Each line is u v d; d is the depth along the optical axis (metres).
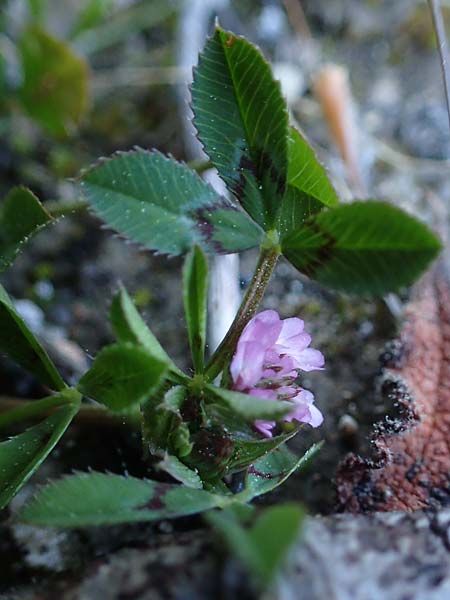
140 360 0.07
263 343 0.07
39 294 0.11
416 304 0.09
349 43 0.13
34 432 0.08
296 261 0.07
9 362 0.10
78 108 0.11
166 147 0.12
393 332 0.10
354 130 0.11
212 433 0.07
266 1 0.13
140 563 0.06
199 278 0.07
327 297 0.10
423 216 0.11
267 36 0.12
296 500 0.09
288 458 0.08
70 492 0.07
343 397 0.09
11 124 0.12
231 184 0.08
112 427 0.09
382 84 0.12
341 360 0.10
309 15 0.13
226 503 0.07
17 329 0.08
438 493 0.08
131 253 0.11
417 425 0.08
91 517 0.06
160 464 0.07
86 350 0.10
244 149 0.08
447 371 0.09
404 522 0.07
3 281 0.11
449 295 0.09
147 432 0.07
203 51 0.07
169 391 0.07
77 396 0.08
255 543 0.05
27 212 0.08
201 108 0.08
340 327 0.10
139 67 0.12
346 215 0.07
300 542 0.06
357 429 0.09
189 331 0.07
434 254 0.06
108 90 0.12
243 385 0.07
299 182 0.08
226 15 0.12
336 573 0.06
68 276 0.11
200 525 0.08
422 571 0.06
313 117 0.12
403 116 0.12
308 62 0.12
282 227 0.08
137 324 0.06
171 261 0.11
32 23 0.11
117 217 0.07
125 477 0.07
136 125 0.12
